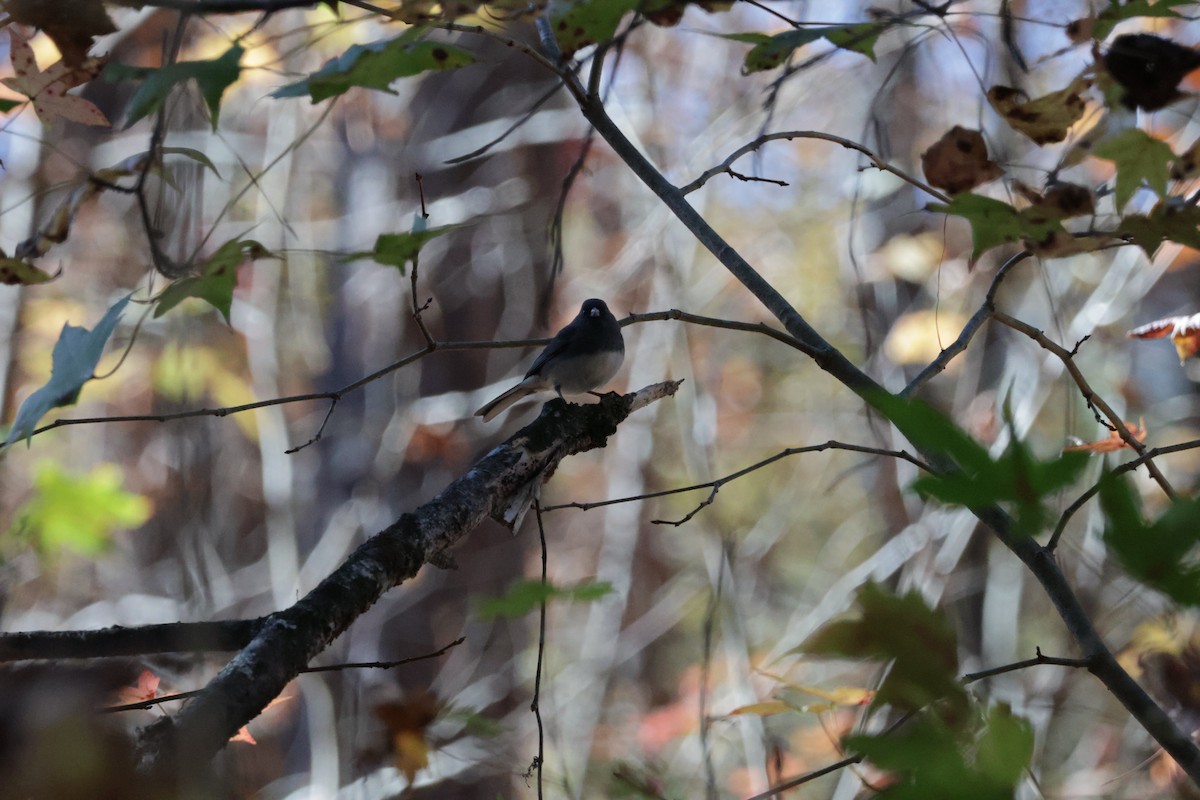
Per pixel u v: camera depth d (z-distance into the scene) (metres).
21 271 3.63
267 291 15.84
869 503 15.88
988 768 1.50
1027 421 9.80
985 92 3.57
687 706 11.12
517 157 14.27
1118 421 4.53
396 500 13.19
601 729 13.26
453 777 7.36
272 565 13.77
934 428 1.46
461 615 12.49
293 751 12.14
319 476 14.12
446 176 14.23
